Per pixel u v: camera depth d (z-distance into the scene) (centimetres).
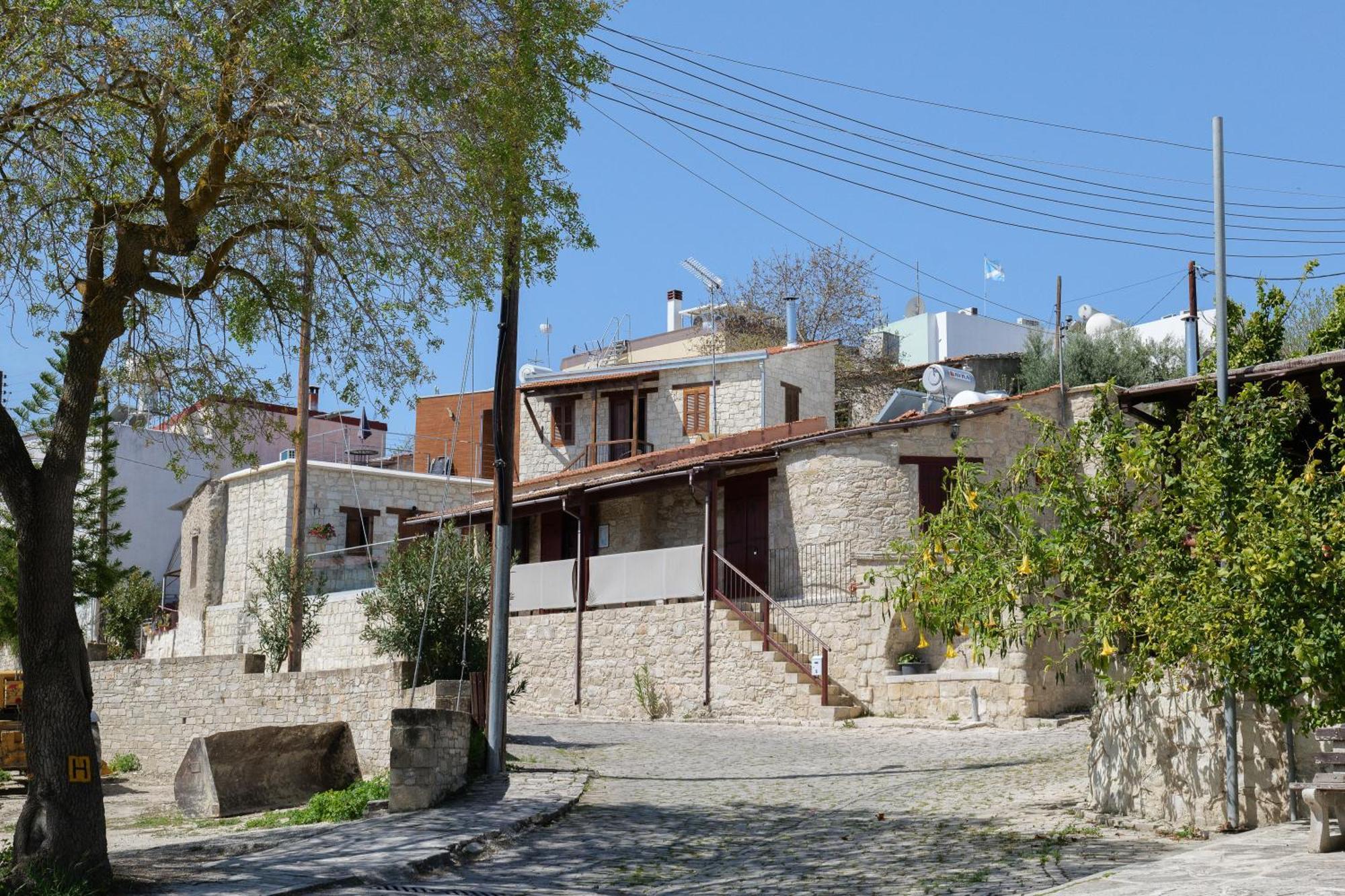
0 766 2356
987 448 2788
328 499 3709
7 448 1164
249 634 3603
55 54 1207
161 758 2542
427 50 1282
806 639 2572
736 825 1396
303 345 1619
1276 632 1052
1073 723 2108
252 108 1262
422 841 1278
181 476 1476
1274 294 1847
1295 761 1127
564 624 2962
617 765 1920
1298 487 1088
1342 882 809
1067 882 990
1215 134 1323
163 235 1260
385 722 1972
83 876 1101
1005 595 1251
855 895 1024
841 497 2739
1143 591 1136
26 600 1149
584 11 1432
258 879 1130
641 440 3653
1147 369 4031
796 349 3631
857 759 1920
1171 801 1238
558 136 1431
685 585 2739
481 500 3841
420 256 1377
